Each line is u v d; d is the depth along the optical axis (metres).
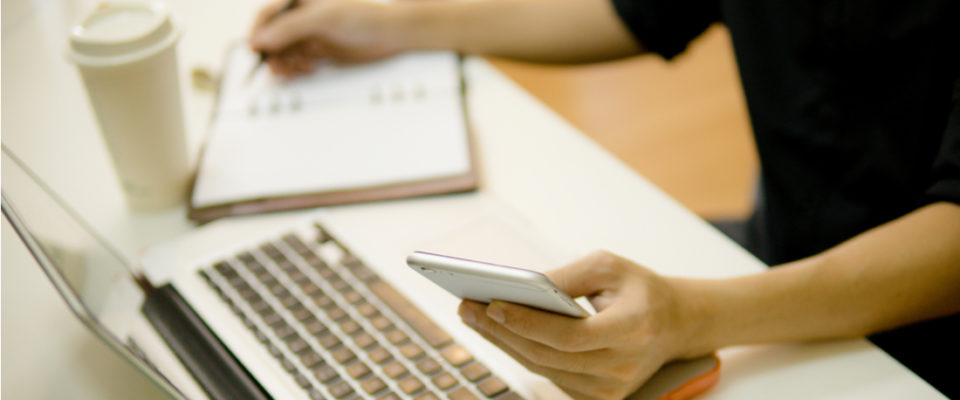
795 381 0.51
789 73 0.77
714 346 0.52
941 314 0.56
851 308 0.53
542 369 0.48
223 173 0.67
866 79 0.73
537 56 0.85
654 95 1.87
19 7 0.74
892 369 0.52
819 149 0.76
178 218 0.65
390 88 0.77
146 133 0.61
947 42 0.68
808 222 0.78
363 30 0.80
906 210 0.74
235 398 0.48
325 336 0.51
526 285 0.40
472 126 0.75
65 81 0.71
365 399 0.47
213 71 0.83
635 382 0.48
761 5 0.77
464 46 0.83
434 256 0.42
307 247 0.59
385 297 0.55
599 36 0.84
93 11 0.61
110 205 0.66
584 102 1.85
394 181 0.66
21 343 0.51
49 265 0.46
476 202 0.65
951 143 0.57
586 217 0.64
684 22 0.85
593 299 0.50
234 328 0.52
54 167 0.66
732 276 0.59
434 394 0.47
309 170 0.67
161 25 0.60
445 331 0.52
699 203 1.59
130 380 0.49
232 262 0.58
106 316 0.51
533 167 0.70
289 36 0.80
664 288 0.50
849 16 0.71
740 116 1.81
